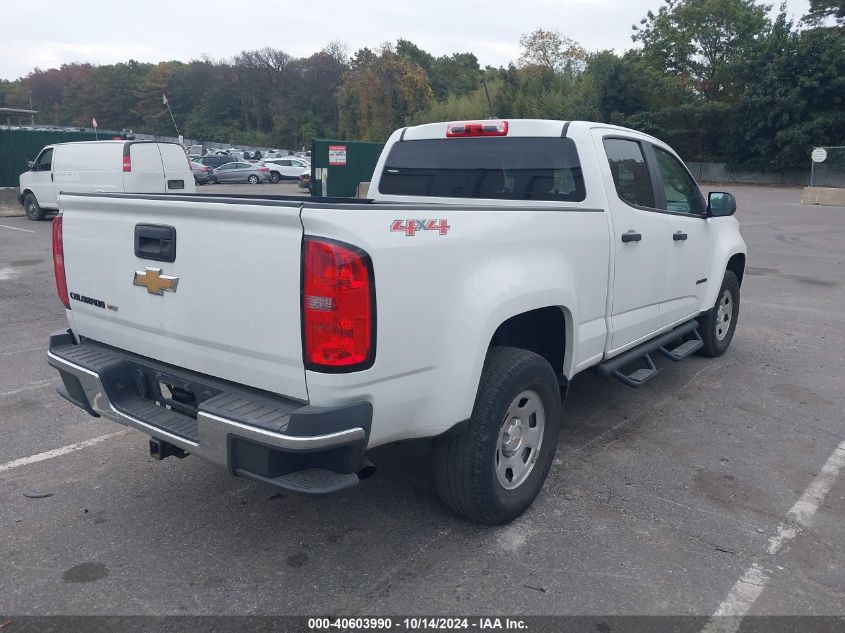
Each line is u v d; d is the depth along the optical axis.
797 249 14.90
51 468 4.13
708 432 4.81
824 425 4.96
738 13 50.03
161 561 3.21
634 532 3.51
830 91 42.59
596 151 4.22
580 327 3.96
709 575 3.17
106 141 16.20
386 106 65.62
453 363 3.02
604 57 48.25
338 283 2.55
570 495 3.89
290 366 2.71
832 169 31.94
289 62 107.88
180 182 17.02
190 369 3.11
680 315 5.39
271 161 39.59
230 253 2.79
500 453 3.44
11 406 5.11
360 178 21.62
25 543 3.35
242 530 3.48
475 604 2.94
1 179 20.67
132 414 3.17
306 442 2.55
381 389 2.78
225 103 114.00
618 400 5.41
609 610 2.91
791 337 7.41
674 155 5.34
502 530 3.51
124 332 3.38
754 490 3.98
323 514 3.65
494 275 3.19
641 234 4.48
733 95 48.81
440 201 4.80
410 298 2.81
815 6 48.34
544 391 3.58
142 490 3.88
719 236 5.95
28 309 8.23
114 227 3.27
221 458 2.74
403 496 3.85
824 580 3.15
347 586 3.05
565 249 3.72
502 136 4.55
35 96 145.88
